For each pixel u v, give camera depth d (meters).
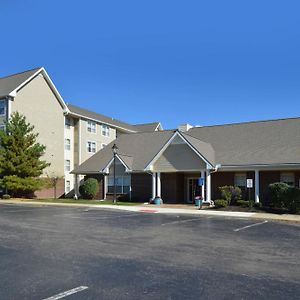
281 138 30.95
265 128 33.28
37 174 36.59
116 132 56.97
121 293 6.92
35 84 41.91
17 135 36.06
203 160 29.69
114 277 8.01
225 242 12.68
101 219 19.52
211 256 10.30
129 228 15.98
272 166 27.84
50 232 14.46
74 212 23.61
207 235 14.26
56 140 44.34
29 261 9.42
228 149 31.95
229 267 9.03
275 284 7.62
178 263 9.39
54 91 44.34
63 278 7.88
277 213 23.98
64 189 44.34
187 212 24.11
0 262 9.29
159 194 31.80
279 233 15.19
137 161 35.19
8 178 34.56
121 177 35.34
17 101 39.53
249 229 16.39
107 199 35.56
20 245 11.61
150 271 8.55
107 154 38.53
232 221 19.70
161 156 32.03
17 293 6.83
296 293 7.03
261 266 9.17
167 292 7.02
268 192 28.22
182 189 33.38
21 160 35.75
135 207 27.39
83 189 36.22
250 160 29.20
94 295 6.78
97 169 36.28
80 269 8.66
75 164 47.75
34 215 21.23
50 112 43.75
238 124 35.50
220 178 31.08
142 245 11.84
